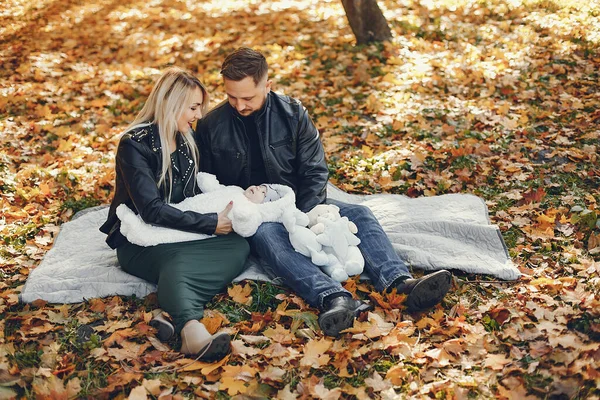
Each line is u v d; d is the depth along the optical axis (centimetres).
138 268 361
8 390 299
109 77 738
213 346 302
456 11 881
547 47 739
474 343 319
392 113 608
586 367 297
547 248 400
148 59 807
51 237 438
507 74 676
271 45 813
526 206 445
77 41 877
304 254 357
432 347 322
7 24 971
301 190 400
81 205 475
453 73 688
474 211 432
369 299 360
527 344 321
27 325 342
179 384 299
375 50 750
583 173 482
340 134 579
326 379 303
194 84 357
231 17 958
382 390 294
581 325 332
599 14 832
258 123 388
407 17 865
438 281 335
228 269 355
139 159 352
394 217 433
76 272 378
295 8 974
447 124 579
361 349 316
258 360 313
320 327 324
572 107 592
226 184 404
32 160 548
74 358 320
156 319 324
